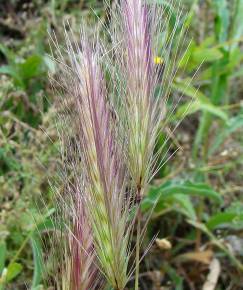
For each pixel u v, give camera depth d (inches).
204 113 9.6
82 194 4.7
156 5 4.9
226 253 9.3
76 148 4.8
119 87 4.8
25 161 7.7
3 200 8.2
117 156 4.6
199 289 9.3
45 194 8.0
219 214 8.8
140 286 8.9
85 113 4.4
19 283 7.5
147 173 4.8
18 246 7.8
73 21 9.1
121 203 4.6
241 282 9.3
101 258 4.7
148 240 8.9
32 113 9.2
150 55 4.7
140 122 4.7
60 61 4.8
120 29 4.9
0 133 7.8
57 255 5.0
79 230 4.8
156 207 8.8
